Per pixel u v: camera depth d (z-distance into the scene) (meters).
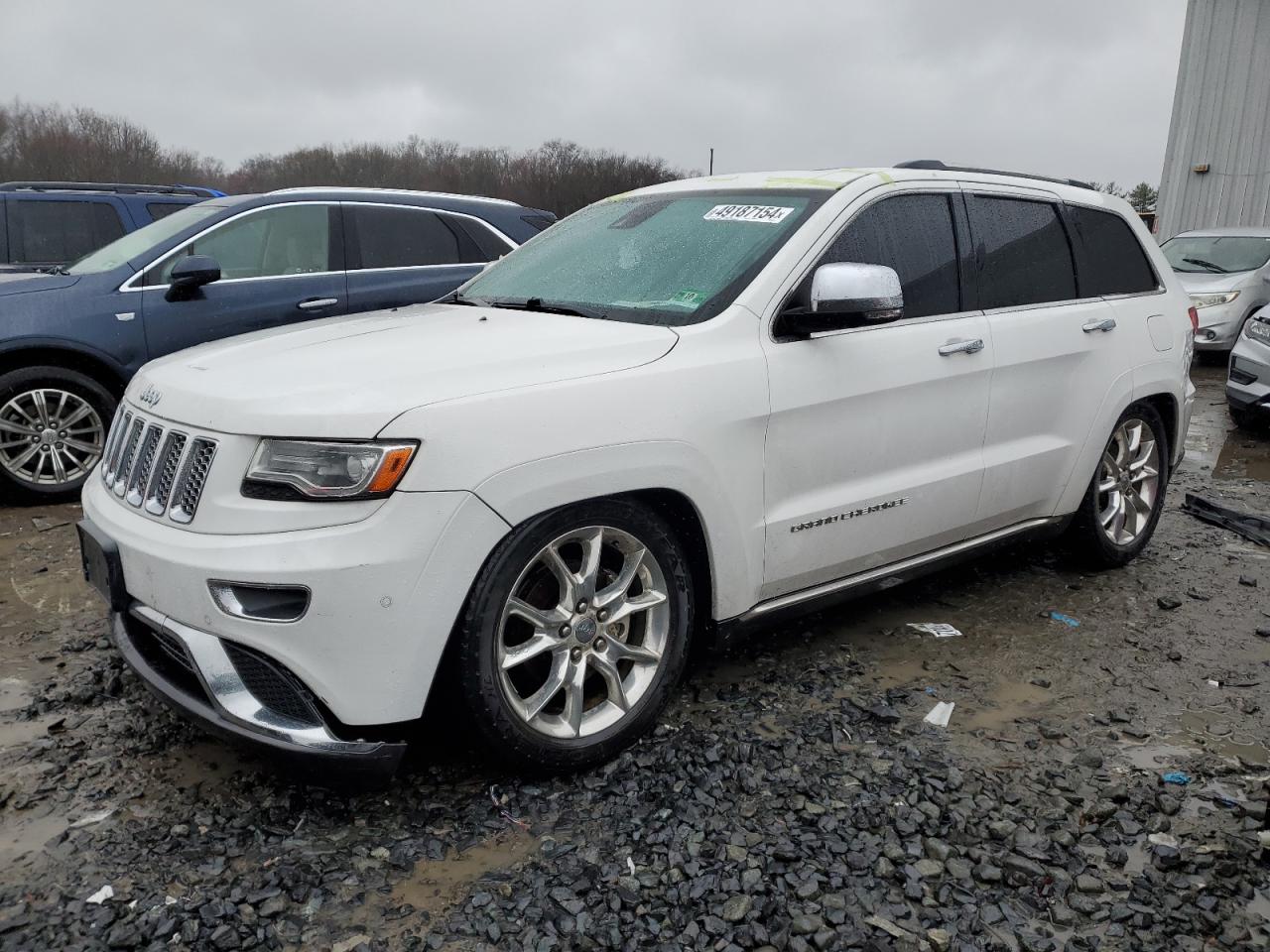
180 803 2.81
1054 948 2.31
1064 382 4.27
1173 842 2.72
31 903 2.39
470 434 2.60
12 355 5.82
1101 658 3.93
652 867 2.56
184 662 2.70
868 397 3.50
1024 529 4.35
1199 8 17.44
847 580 3.69
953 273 3.91
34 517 5.68
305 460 2.53
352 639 2.52
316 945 2.28
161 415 2.88
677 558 3.08
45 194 8.57
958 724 3.37
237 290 6.32
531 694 3.03
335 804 2.80
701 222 3.73
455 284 7.00
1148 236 4.96
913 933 2.35
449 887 2.48
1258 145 17.19
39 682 3.57
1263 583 4.80
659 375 2.99
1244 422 8.70
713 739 3.17
